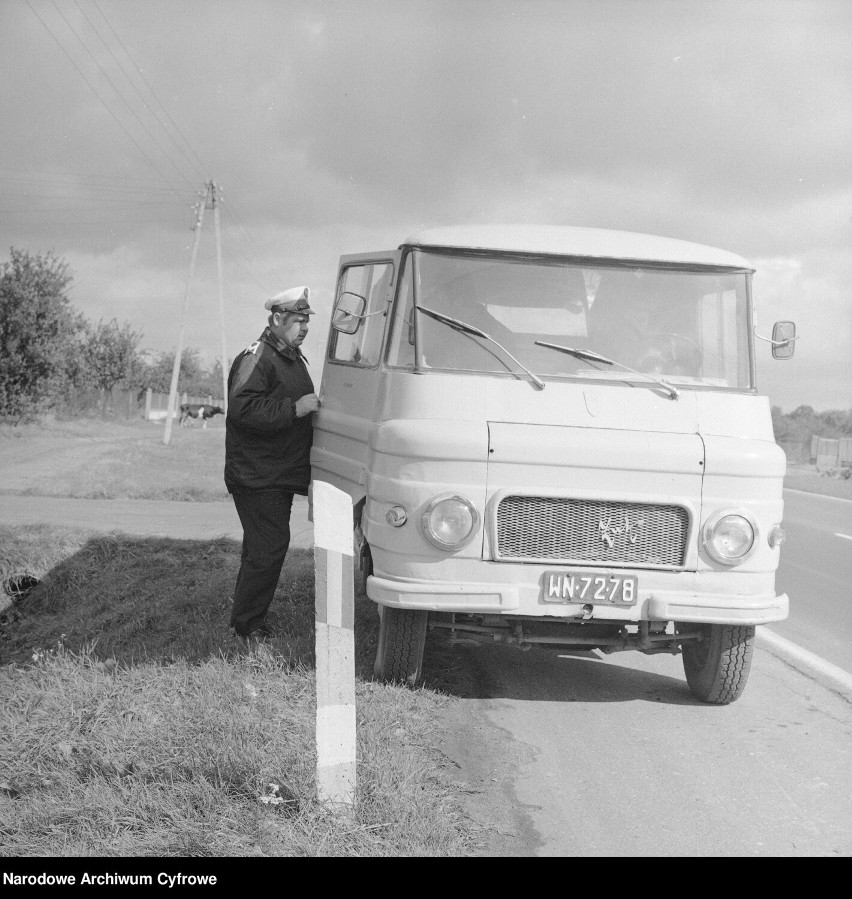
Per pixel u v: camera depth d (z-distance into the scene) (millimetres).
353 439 6098
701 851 3898
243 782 4148
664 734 5367
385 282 6031
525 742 5121
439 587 5312
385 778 4234
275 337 6578
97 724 4789
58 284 40469
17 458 23469
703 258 5906
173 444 33594
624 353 5711
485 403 5449
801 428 56688
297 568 9039
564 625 5766
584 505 5352
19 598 9156
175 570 9297
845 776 4812
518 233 5875
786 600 5582
